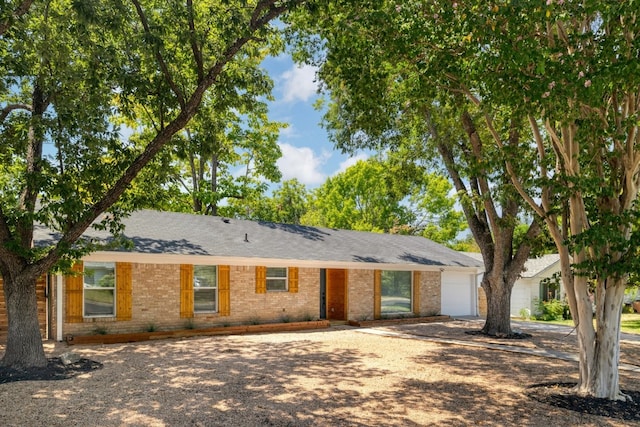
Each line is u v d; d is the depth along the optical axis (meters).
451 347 14.19
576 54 6.87
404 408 7.84
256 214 33.88
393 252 22.81
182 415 7.27
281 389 8.89
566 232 9.27
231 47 10.38
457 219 44.94
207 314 16.88
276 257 17.59
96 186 10.55
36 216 9.42
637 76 6.52
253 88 12.04
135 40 9.96
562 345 14.88
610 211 8.55
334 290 21.03
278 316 18.66
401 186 19.31
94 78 10.12
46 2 10.09
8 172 12.53
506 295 17.11
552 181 8.60
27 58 10.50
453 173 17.12
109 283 15.09
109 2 9.35
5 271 10.20
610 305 8.57
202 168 29.31
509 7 6.72
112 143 10.51
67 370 10.09
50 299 14.44
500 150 9.65
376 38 9.67
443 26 7.92
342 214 44.56
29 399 8.01
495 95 7.63
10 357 10.05
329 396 8.48
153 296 15.77
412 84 11.42
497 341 15.51
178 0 9.83
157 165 11.57
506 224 15.91
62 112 9.89
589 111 8.11
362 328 18.92
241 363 11.29
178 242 16.69
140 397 8.21
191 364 11.08
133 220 17.88
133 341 14.61
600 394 8.52
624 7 6.32
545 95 6.91
